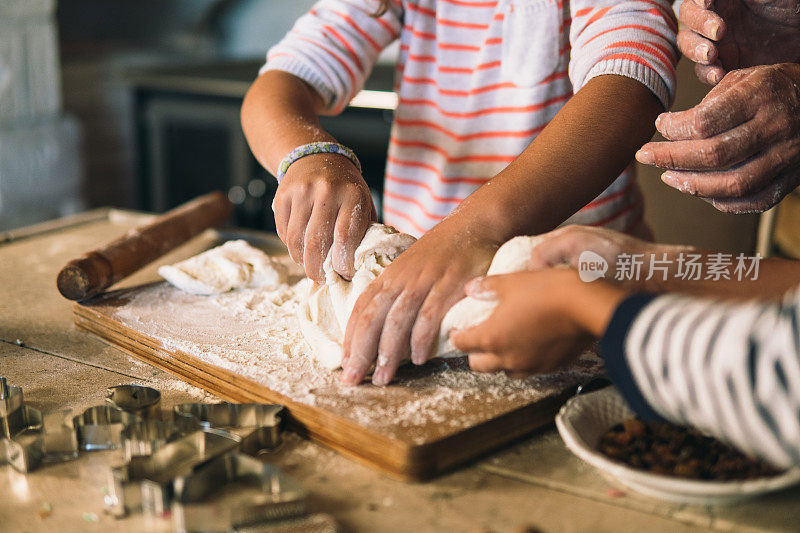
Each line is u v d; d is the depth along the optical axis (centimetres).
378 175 244
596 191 84
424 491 62
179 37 348
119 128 359
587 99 86
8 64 283
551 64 106
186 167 285
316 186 88
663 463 61
